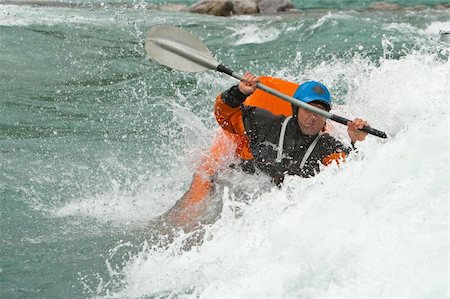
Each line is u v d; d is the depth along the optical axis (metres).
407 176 14.55
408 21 46.53
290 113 19.62
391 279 12.45
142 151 24.97
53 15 45.56
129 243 18.00
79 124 27.80
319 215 14.62
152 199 21.14
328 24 43.50
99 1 51.41
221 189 19.31
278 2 54.06
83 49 37.91
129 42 39.50
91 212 20.17
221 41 40.84
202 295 14.31
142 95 31.41
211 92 31.77
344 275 13.06
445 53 34.94
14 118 28.16
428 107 19.44
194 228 18.30
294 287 13.43
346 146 18.69
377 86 22.45
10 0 50.72
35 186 21.84
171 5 52.41
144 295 15.27
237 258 15.08
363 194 14.68
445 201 13.45
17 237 18.48
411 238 13.01
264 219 15.83
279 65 35.44
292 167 18.56
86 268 16.77
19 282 16.17
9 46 37.75
